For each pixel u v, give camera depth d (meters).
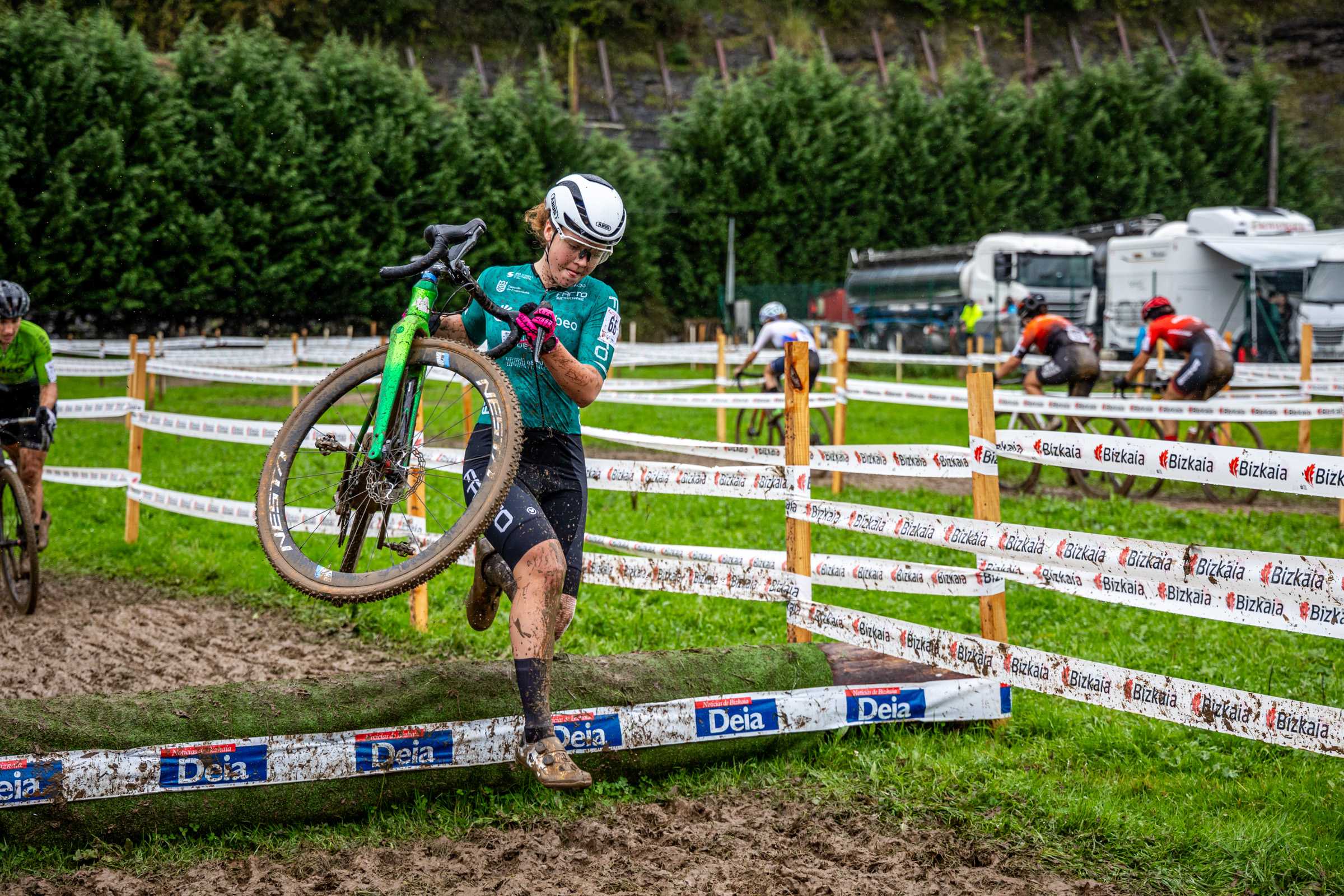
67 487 11.27
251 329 32.94
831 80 42.41
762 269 39.78
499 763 3.92
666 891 3.34
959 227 41.81
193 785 3.59
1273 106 46.06
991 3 65.88
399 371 3.49
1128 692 3.85
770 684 4.37
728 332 38.38
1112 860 3.54
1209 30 67.19
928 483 12.19
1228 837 3.60
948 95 43.78
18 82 29.09
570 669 4.11
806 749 4.38
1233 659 5.65
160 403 20.84
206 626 6.55
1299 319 24.41
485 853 3.59
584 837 3.70
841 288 36.72
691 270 39.94
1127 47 66.25
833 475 11.12
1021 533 4.21
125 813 3.53
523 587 3.42
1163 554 3.78
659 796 4.03
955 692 4.57
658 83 56.56
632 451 14.28
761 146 39.75
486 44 56.03
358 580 3.32
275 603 7.00
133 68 30.70
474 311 3.82
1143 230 27.91
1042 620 6.51
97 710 3.60
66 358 26.45
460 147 35.28
